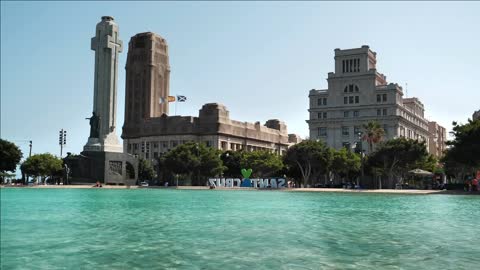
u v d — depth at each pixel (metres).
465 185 82.44
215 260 16.36
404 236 21.11
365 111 159.75
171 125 190.75
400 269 14.43
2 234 23.72
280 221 27.95
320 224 26.19
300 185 125.44
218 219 29.31
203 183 139.00
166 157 125.75
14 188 91.38
